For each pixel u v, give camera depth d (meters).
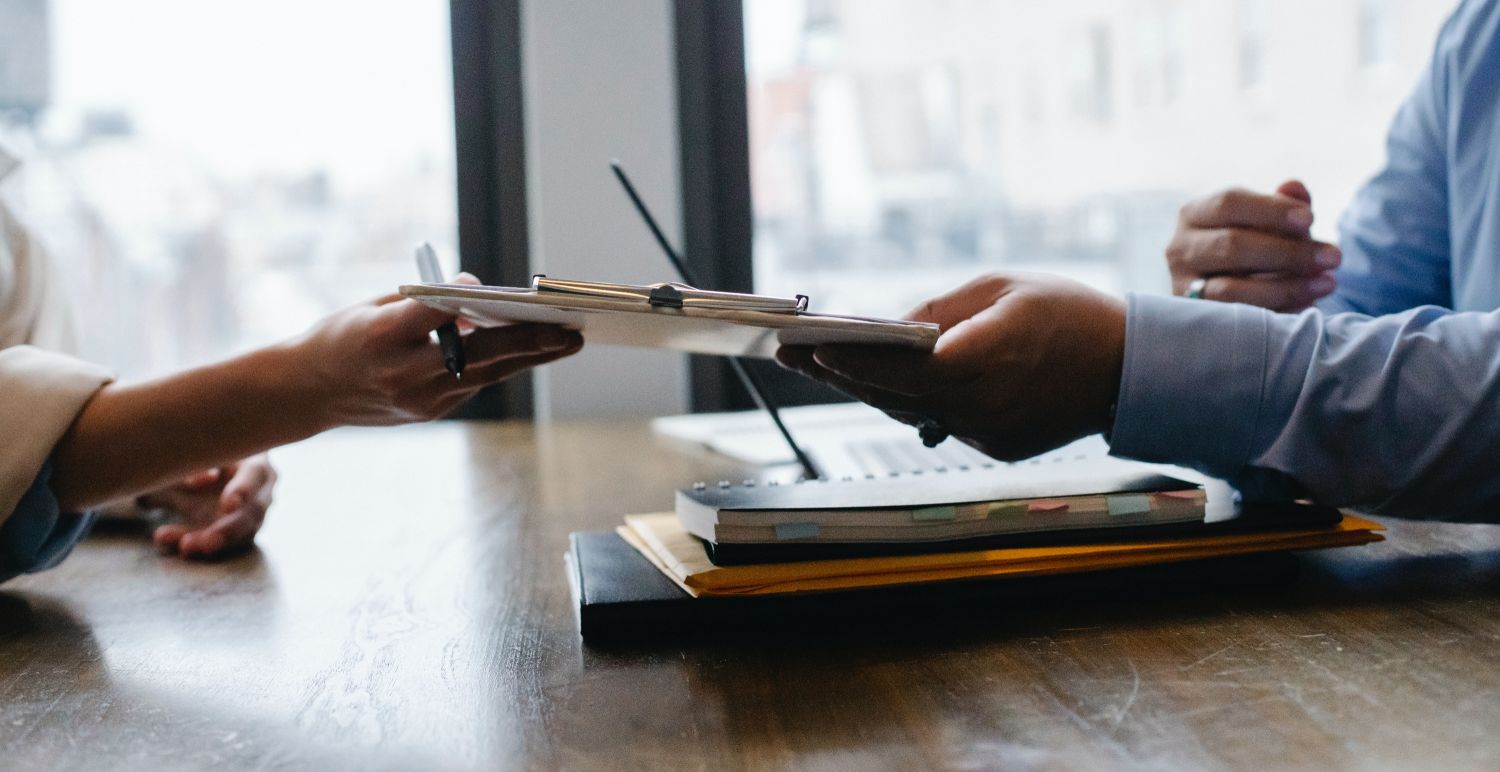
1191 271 0.80
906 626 0.53
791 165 1.74
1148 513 0.56
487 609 0.60
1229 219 0.77
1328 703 0.40
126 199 1.68
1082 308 0.58
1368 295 0.97
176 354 1.71
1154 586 0.56
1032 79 1.77
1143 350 0.58
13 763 0.41
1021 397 0.57
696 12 1.65
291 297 1.72
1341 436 0.58
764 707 0.43
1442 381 0.57
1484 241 0.81
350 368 0.62
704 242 1.67
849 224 1.76
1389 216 0.96
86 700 0.48
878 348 0.53
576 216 1.61
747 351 0.60
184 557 0.79
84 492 0.68
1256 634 0.49
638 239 1.63
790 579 0.51
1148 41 1.78
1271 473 0.60
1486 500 0.58
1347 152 1.81
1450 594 0.54
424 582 0.67
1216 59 1.80
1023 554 0.53
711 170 1.68
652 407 1.66
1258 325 0.59
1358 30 1.79
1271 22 1.79
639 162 1.62
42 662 0.54
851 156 1.75
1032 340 0.56
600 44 1.60
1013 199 1.79
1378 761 0.35
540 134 1.59
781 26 1.72
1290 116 1.80
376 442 1.47
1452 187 0.85
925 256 1.78
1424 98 0.94
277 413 0.65
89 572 0.75
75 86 1.65
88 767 0.40
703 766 0.38
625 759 0.38
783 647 0.50
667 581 0.56
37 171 1.65
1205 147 1.81
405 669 0.50
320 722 0.44
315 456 1.34
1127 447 0.60
